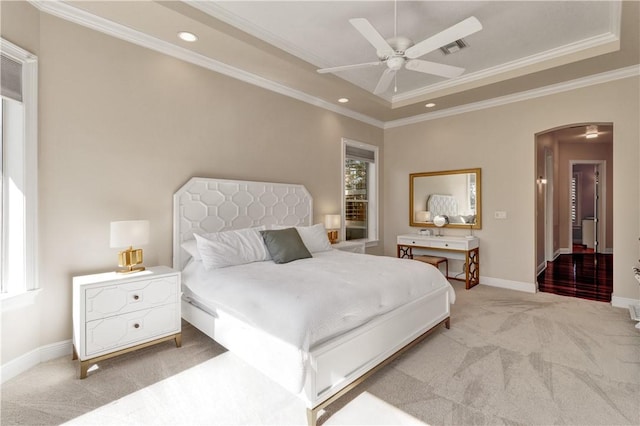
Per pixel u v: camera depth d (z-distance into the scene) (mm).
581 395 1971
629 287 3604
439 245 4758
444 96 4477
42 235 2398
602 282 4867
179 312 2672
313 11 2793
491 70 3969
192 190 3271
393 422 1752
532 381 2131
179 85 3207
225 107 3594
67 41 2518
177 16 2611
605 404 1882
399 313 2402
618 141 3652
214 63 3459
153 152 3031
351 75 4164
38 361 2373
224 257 2871
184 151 3256
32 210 2303
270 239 3184
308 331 1759
